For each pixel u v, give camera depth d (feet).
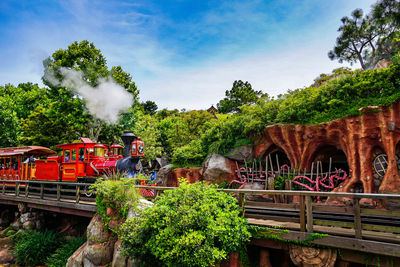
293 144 36.01
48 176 42.65
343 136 31.12
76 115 57.36
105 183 25.73
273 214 20.07
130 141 35.29
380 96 29.40
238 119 43.52
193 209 17.93
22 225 38.88
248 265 19.06
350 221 16.96
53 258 31.68
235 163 41.42
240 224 18.79
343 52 53.42
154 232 18.25
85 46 61.00
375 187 28.17
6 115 73.00
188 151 47.42
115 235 24.48
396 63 29.76
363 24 49.26
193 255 16.29
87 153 38.86
